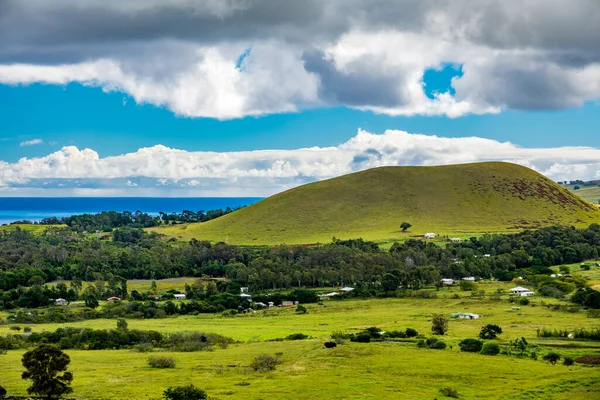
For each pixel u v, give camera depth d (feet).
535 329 435.12
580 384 287.69
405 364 331.77
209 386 290.15
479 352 365.40
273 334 444.55
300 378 305.32
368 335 408.87
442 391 276.62
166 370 326.44
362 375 310.04
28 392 270.67
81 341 411.13
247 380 302.66
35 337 421.18
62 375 305.53
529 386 288.10
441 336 416.26
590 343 385.50
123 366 337.11
